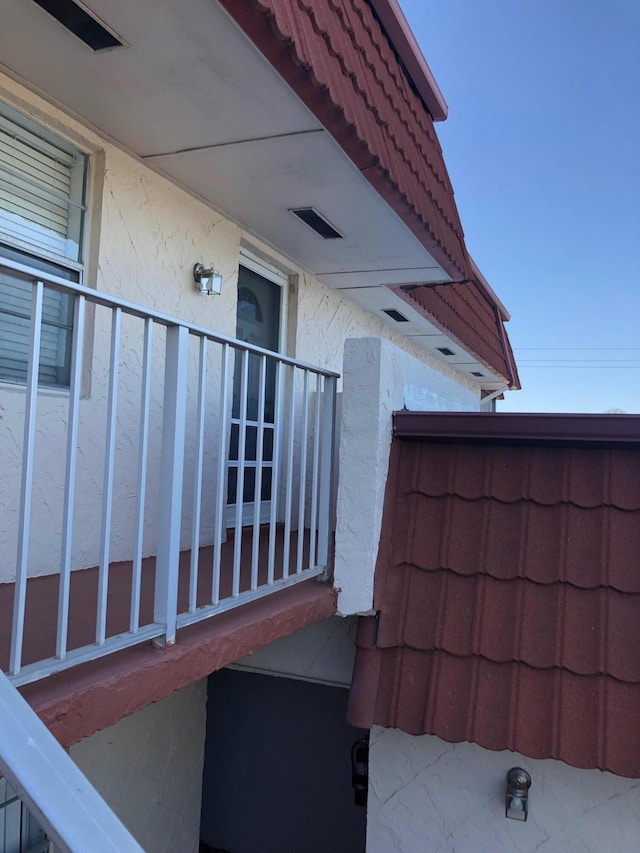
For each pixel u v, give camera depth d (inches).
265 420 223.3
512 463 142.3
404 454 148.9
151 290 155.9
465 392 237.3
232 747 229.9
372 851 131.8
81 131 134.3
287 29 104.3
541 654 120.4
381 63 167.3
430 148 200.5
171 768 181.6
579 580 125.6
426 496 143.6
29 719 42.8
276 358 117.3
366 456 134.1
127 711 81.0
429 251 200.2
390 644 128.6
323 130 132.3
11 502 123.6
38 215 133.2
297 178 154.2
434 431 142.5
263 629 109.4
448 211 209.9
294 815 221.9
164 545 90.4
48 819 37.2
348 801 216.5
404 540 139.7
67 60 111.3
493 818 125.7
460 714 118.8
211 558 158.6
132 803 164.4
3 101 121.0
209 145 140.1
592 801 120.5
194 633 98.3
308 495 224.2
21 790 38.4
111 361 80.7
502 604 127.9
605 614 121.7
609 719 112.5
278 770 224.4
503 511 137.9
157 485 158.4
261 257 210.1
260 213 176.1
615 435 133.8
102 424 142.9
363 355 136.3
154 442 157.2
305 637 151.6
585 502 133.4
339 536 133.9
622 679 114.7
